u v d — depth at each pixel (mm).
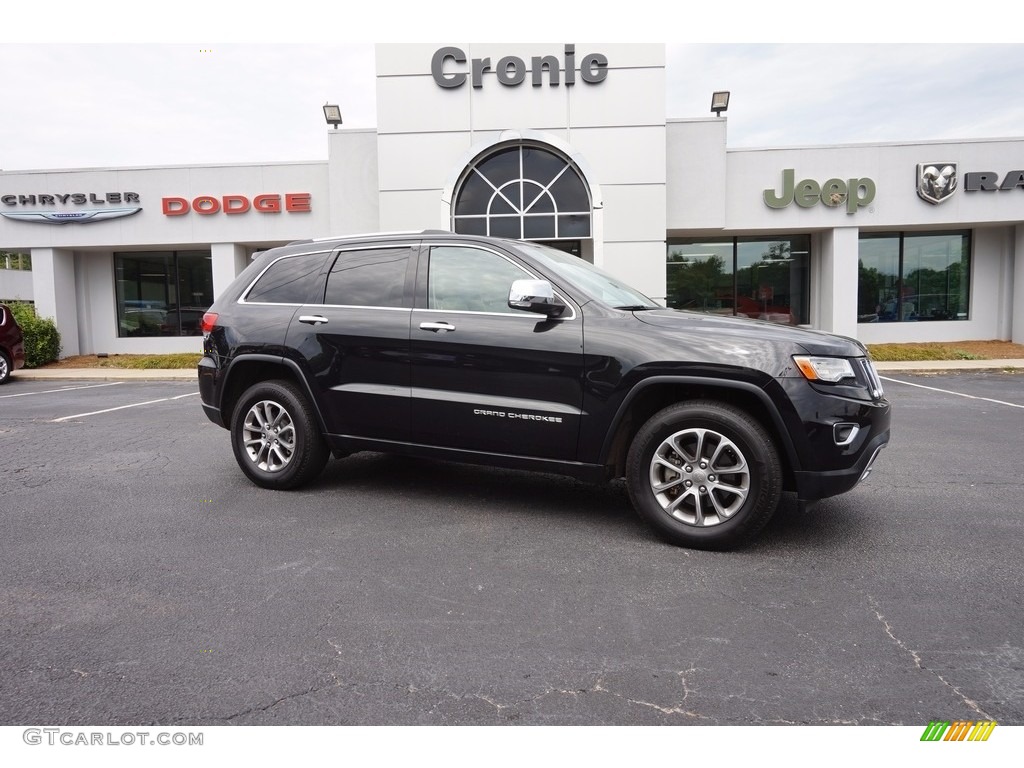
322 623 3111
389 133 15664
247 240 18172
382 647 2895
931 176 16953
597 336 4156
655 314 4273
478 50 15414
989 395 10844
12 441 7402
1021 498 5062
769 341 3877
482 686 2605
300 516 4652
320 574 3670
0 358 14539
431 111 15570
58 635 3000
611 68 15297
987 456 6477
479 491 5254
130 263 19984
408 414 4695
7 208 18453
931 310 18969
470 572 3691
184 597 3389
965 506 4871
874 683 2607
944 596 3371
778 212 17266
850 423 3760
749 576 3625
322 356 4945
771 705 2477
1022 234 17844
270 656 2824
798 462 3781
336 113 17297
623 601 3330
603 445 4156
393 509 4805
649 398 4242
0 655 2830
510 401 4367
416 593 3430
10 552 4016
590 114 15367
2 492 5316
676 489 4156
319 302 5090
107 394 12312
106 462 6340
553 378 4242
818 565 3775
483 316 4496
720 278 19047
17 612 3229
